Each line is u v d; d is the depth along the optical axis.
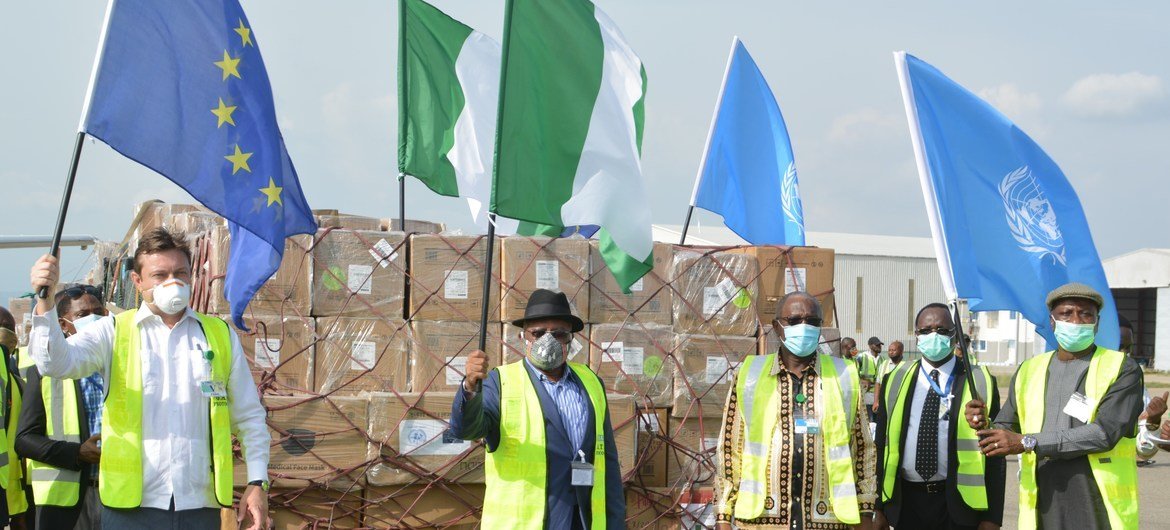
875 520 6.62
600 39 5.88
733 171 9.50
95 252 10.57
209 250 6.80
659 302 7.22
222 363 4.50
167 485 4.28
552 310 5.35
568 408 5.34
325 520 6.44
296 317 6.61
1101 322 6.77
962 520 6.39
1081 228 6.81
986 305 6.65
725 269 7.37
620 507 5.41
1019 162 6.77
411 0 9.40
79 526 5.94
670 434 7.14
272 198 5.05
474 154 9.48
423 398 6.54
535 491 5.20
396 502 6.55
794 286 7.54
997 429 5.75
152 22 4.72
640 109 6.14
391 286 6.77
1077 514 5.66
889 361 14.73
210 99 4.88
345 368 6.64
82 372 4.23
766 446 5.53
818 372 5.60
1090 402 5.65
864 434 5.57
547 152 5.59
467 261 6.88
